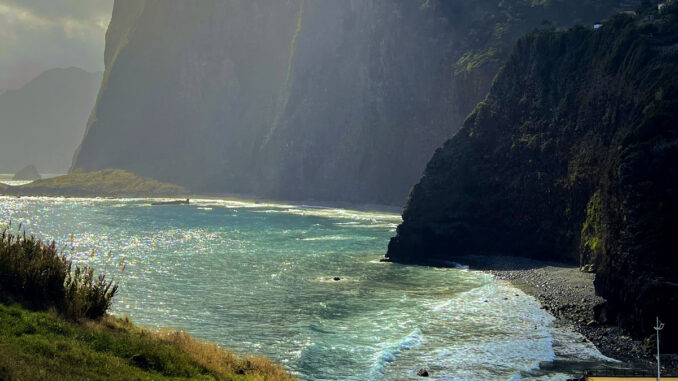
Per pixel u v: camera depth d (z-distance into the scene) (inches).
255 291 2310.5
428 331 1723.7
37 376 680.4
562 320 1855.3
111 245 3587.6
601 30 3208.7
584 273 2529.5
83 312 1080.8
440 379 1314.0
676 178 1830.7
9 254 1075.3
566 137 3100.4
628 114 2608.3
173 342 1138.7
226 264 2977.4
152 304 2031.3
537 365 1409.9
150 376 856.9
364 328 1761.8
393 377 1332.4
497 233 3351.4
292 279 2588.6
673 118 2003.0
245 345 1567.4
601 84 2955.2
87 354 849.5
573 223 2903.5
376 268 2955.2
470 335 1679.4
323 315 1920.5
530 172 3267.7
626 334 1675.7
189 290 2301.9
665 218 1738.4
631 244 1774.1
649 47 2711.6
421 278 2652.6
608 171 2139.5
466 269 2930.6
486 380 1306.6
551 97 3363.7
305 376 1332.4
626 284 1729.8
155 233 4318.4
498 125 3641.7
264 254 3363.7
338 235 4382.4
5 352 732.0
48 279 1076.5
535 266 2878.9
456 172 3572.8
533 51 3651.6
